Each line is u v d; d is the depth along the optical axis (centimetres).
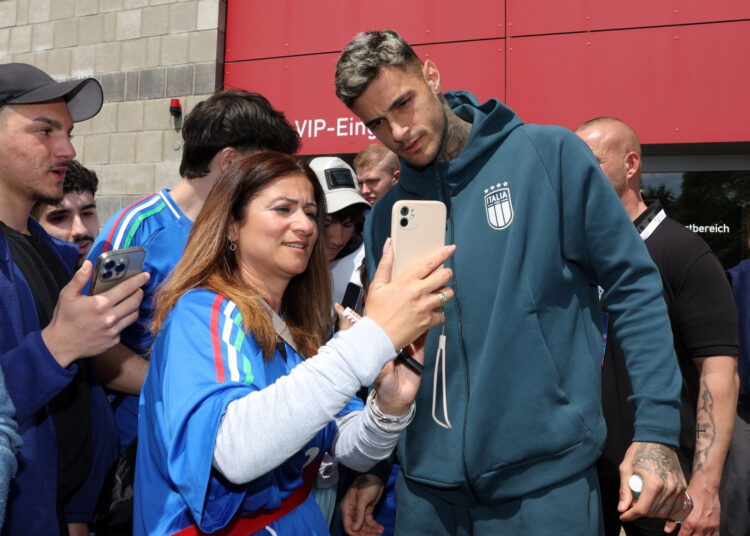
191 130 193
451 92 171
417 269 106
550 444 138
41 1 532
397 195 171
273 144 194
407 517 159
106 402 174
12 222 151
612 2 416
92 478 168
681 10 405
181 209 196
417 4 452
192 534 107
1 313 131
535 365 140
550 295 143
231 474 94
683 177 436
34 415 135
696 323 195
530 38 430
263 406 94
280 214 122
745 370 281
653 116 410
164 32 498
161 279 183
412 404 134
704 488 187
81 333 123
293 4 479
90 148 515
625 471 128
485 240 148
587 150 147
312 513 129
